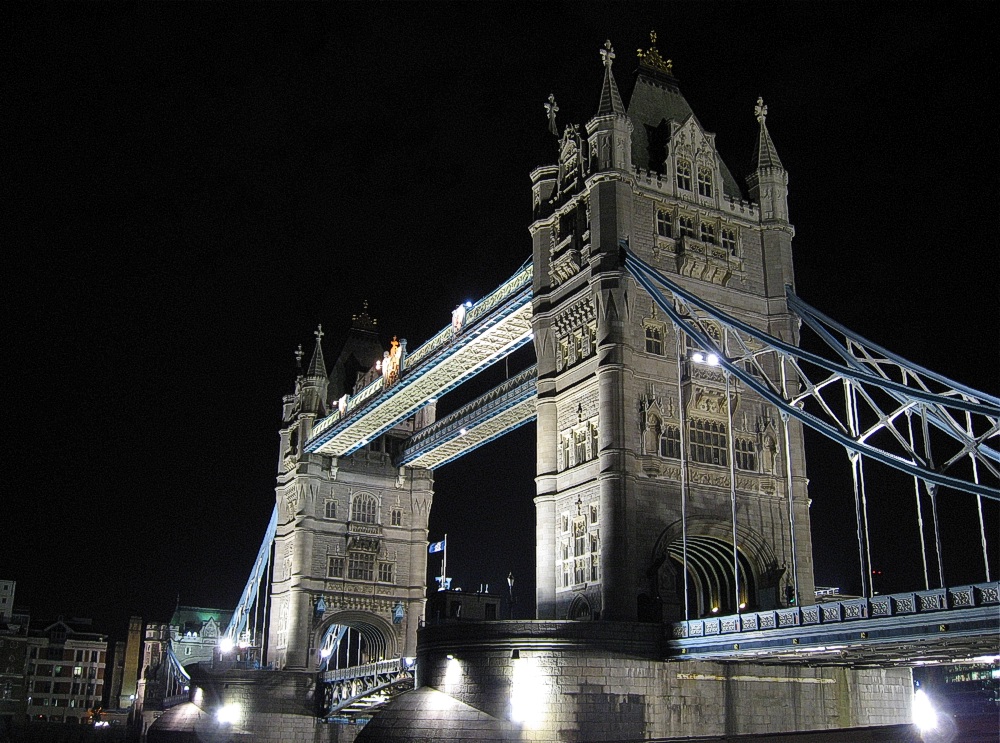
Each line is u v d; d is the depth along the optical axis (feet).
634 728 176.55
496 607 328.90
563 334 223.92
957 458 160.76
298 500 358.02
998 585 129.49
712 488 207.62
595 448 208.03
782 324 225.35
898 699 202.80
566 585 209.77
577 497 209.56
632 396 204.13
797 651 160.66
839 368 172.04
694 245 220.02
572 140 233.55
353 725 330.95
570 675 176.14
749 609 209.36
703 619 175.32
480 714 177.58
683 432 189.06
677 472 205.36
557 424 220.84
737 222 230.48
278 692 327.47
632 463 199.21
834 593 286.87
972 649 156.46
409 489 377.71
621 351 204.13
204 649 547.08
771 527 211.82
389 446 380.99
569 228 227.81
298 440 368.27
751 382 184.85
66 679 635.25
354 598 356.18
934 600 137.90
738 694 186.80
